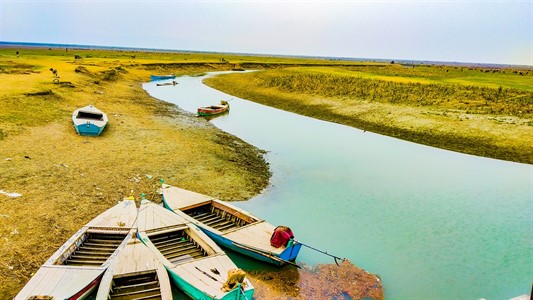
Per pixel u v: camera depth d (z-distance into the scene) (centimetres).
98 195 1650
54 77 3931
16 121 2366
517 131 3120
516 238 1575
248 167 2250
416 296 1180
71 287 986
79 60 7206
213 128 3164
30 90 3036
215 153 2405
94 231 1298
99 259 1188
